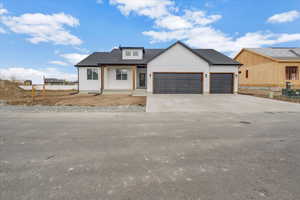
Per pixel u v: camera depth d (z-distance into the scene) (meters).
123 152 3.20
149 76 16.03
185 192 1.99
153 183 2.19
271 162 2.78
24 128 4.89
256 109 8.37
